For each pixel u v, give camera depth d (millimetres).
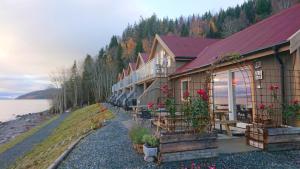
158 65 17656
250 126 7688
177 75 16297
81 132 14227
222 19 69812
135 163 6535
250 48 9586
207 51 17281
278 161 6270
